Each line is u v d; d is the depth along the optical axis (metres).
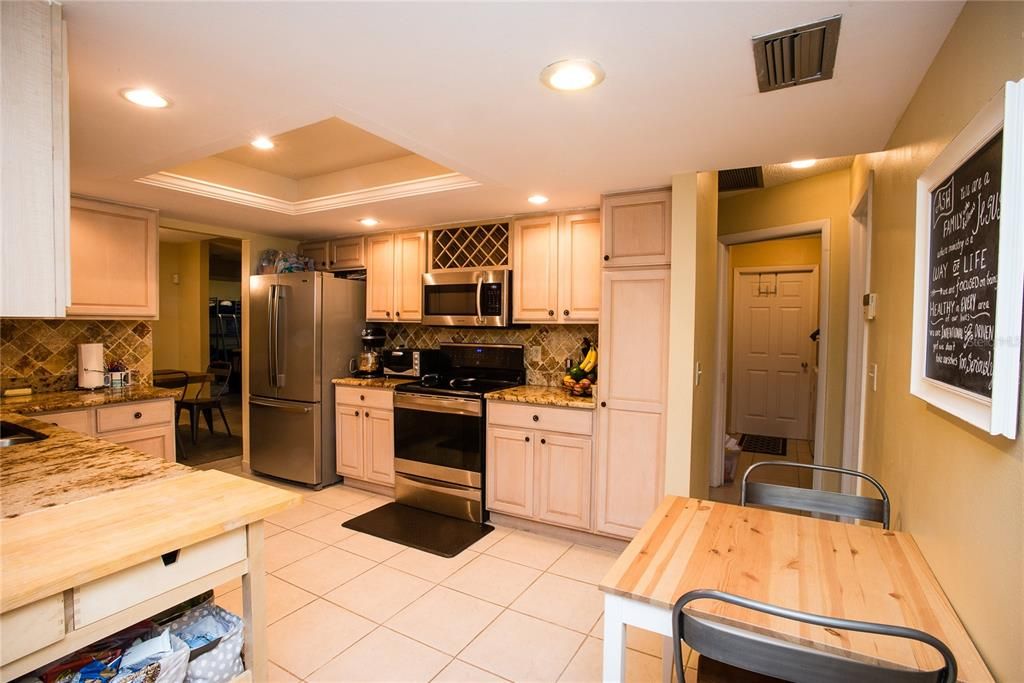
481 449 3.24
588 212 3.12
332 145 2.84
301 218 3.58
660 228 2.66
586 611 2.28
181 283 7.02
